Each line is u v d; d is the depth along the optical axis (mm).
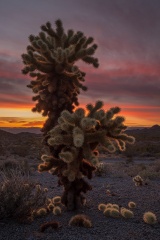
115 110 6469
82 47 8023
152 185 11273
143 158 32531
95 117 6414
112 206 7145
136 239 5109
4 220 5984
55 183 11789
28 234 5316
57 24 8250
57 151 6836
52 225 5500
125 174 14867
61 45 8273
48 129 7633
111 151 6246
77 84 8031
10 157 26766
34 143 43094
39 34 8172
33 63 7734
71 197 6938
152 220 6039
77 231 5484
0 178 8500
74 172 6398
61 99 7570
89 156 6254
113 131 6469
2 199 6008
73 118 6125
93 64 8156
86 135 6262
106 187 10781
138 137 75188
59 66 7688
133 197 8773
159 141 65125
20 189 6328
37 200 6598
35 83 8328
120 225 5914
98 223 6023
